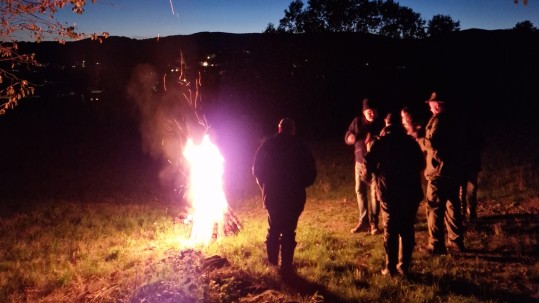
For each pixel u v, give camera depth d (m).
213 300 5.00
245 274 5.74
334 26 26.33
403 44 26.77
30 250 8.59
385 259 6.26
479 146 7.62
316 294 5.04
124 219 10.34
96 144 22.84
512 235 6.90
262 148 5.75
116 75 30.28
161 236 8.84
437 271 5.71
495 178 10.70
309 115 26.66
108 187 14.14
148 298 5.19
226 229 8.35
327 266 6.13
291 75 27.47
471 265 5.93
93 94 30.48
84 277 6.94
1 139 24.78
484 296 5.02
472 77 27.38
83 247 8.51
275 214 5.73
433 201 6.30
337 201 10.46
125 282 5.97
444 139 6.12
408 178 5.43
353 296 5.14
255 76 27.36
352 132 7.77
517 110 25.00
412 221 5.55
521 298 4.98
